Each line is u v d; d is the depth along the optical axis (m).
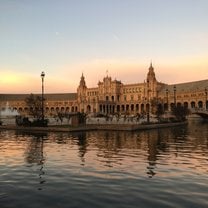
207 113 125.69
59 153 25.33
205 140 36.91
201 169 18.83
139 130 55.69
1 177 16.52
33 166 19.56
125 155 24.38
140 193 13.57
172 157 23.41
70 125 61.88
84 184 15.10
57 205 11.99
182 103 186.00
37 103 90.38
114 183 15.31
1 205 12.00
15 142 33.94
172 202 12.34
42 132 48.84
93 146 30.34
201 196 13.16
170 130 57.12
